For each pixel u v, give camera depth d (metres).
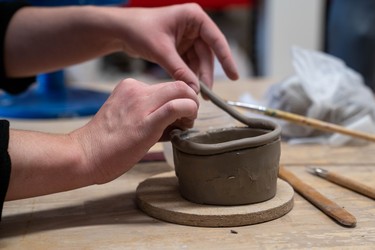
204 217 0.58
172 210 0.59
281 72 2.52
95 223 0.60
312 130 0.95
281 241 0.54
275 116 0.83
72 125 1.06
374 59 1.54
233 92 1.35
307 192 0.67
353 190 0.70
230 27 2.53
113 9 0.96
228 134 0.67
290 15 2.46
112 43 0.96
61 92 1.27
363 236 0.56
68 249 0.53
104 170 0.62
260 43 2.53
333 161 0.84
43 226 0.59
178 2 1.90
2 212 0.62
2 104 1.17
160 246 0.53
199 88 0.75
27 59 1.02
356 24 1.58
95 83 1.59
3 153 0.56
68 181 0.61
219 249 0.53
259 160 0.60
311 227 0.58
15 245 0.54
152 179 0.71
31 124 1.07
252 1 2.47
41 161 0.59
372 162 0.83
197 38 0.91
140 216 0.62
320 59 1.04
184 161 0.61
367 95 1.01
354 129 0.93
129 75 2.30
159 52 0.86
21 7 1.04
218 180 0.60
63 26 0.98
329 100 0.96
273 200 0.62
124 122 0.62
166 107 0.60
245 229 0.58
